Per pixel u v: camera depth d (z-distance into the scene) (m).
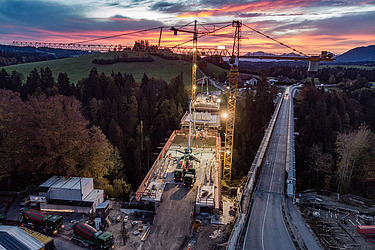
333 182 77.81
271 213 49.00
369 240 42.16
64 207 42.50
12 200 45.75
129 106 111.62
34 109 53.44
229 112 78.38
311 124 111.31
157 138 105.06
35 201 42.91
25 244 31.53
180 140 74.19
